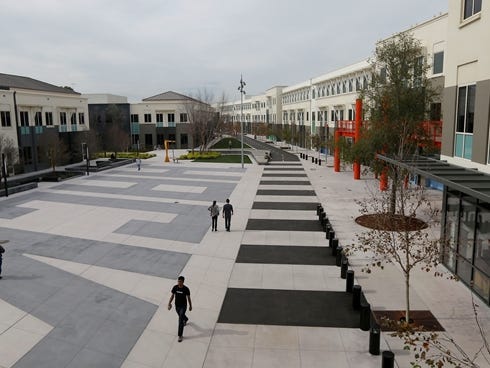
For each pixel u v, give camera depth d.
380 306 11.39
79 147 50.09
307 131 68.44
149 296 12.18
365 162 21.81
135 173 39.91
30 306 11.50
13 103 38.50
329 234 16.88
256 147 78.06
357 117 31.55
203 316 10.94
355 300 11.24
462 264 12.96
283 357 9.05
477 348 9.23
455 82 14.41
